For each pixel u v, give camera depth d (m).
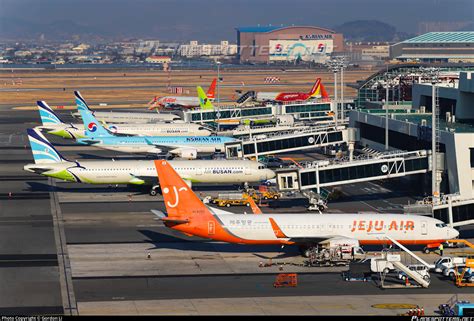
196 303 196.50
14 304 195.12
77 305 194.12
